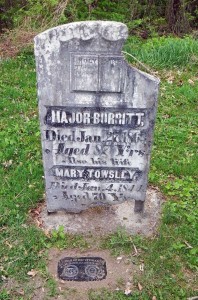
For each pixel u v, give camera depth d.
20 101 3.32
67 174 2.18
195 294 1.94
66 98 1.96
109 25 1.79
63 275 2.01
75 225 2.25
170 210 2.32
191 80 3.67
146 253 2.11
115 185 2.22
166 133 2.97
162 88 3.53
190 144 2.88
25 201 2.38
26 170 2.59
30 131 2.96
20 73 3.71
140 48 4.14
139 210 2.31
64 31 1.81
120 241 2.15
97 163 2.15
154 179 2.57
